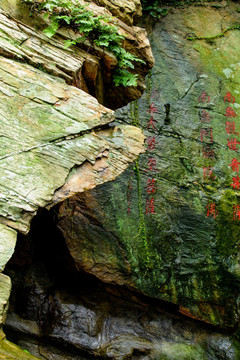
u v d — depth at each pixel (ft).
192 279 15.69
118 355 14.20
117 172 8.61
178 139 17.90
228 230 16.62
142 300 15.71
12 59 8.59
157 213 16.24
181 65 19.65
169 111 18.34
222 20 21.52
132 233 15.57
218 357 14.97
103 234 15.29
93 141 8.55
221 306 15.58
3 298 6.10
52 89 8.71
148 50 12.28
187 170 17.40
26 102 8.20
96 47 10.22
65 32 9.77
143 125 17.70
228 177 17.65
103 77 11.47
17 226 6.75
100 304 15.65
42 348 14.17
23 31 9.03
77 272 15.39
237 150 18.34
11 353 5.79
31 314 14.90
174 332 15.49
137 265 15.19
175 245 16.03
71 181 7.84
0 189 6.89
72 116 8.57
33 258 16.42
